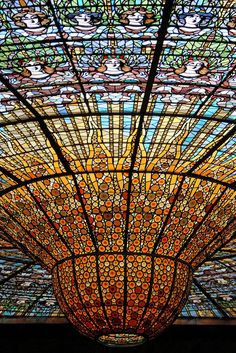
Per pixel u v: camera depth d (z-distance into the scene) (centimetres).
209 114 1103
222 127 1123
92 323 1188
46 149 1159
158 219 1184
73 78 1017
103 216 1181
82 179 1174
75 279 1198
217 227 1243
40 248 1261
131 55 959
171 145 1149
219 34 914
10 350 2102
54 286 1268
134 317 1171
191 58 967
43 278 1941
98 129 1126
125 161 1161
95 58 968
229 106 1080
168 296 1192
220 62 978
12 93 1045
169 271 1202
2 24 891
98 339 1249
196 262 1271
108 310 1173
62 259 1230
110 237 1187
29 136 1143
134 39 923
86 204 1180
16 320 2081
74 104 1078
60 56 964
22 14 870
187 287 1245
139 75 1005
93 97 1061
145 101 1066
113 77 1012
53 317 2109
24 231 1262
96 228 1186
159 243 1193
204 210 1208
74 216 1191
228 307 2067
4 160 1189
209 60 973
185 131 1130
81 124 1117
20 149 1165
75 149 1154
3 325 2062
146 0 846
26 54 955
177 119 1106
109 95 1055
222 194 1211
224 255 1794
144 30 902
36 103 1071
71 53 956
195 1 850
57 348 2150
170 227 1193
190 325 2086
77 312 1202
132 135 1134
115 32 909
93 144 1147
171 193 1181
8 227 1310
